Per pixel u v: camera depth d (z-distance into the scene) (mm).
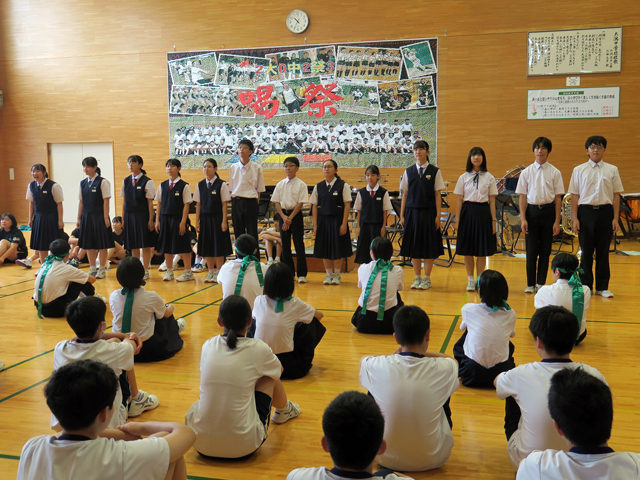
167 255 6129
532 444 1920
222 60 10008
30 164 11055
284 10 9688
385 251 4023
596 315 4383
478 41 9047
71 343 2295
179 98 10250
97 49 10508
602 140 4801
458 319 4348
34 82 10859
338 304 4969
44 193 6445
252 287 3812
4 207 11266
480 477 2090
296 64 9734
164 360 3496
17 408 2766
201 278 6297
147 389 3012
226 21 9938
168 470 1563
